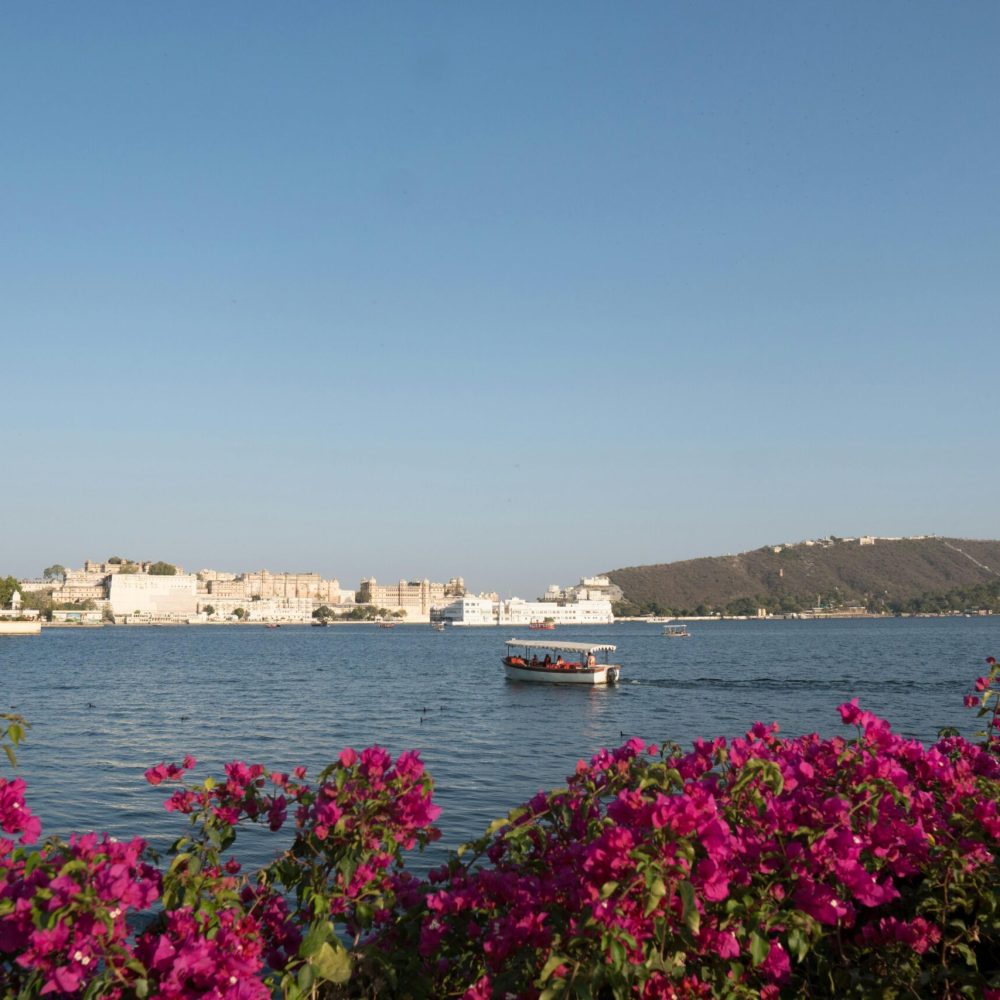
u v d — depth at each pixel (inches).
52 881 189.3
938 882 229.0
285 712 2364.7
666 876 188.2
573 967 187.5
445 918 226.5
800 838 226.5
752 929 199.8
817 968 230.4
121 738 1800.0
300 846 242.5
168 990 178.4
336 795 234.5
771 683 3302.2
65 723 2060.8
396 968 223.1
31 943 186.2
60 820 1005.8
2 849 211.5
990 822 233.3
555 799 253.1
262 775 258.8
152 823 994.1
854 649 6072.8
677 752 282.0
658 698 2760.8
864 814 237.9
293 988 205.8
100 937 180.9
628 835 194.1
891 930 223.8
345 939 414.3
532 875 237.6
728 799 233.1
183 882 220.4
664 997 191.5
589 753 1608.0
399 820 230.1
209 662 4960.6
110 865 200.5
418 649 6914.4
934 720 2005.4
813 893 207.6
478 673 4072.3
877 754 269.3
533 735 1891.0
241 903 232.7
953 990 221.0
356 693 2979.8
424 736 1871.3
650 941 193.0
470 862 257.0
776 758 283.4
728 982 202.5
